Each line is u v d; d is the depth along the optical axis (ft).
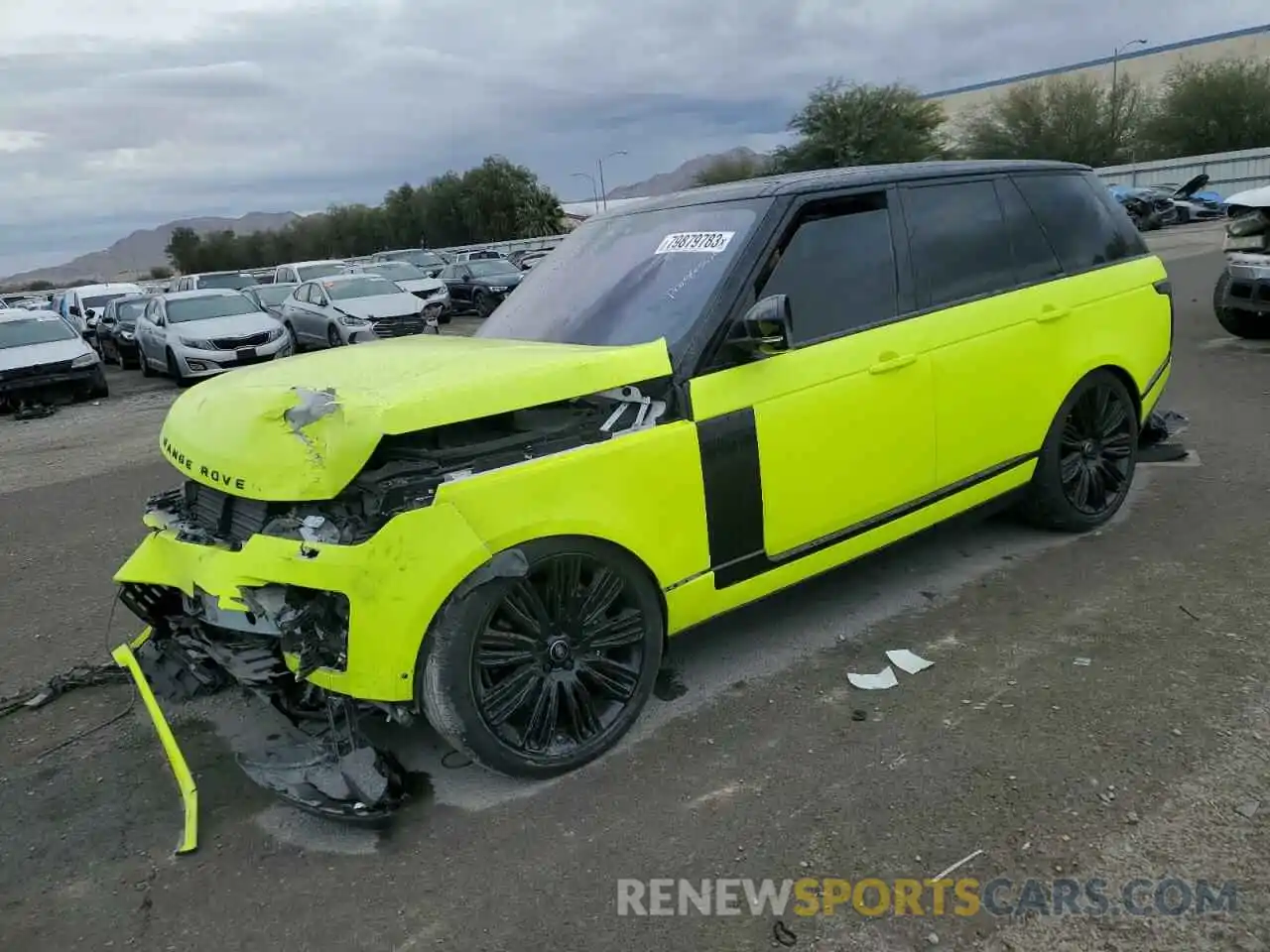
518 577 9.77
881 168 13.83
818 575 12.62
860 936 8.05
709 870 9.00
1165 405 24.57
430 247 247.50
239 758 10.40
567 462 10.12
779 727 11.30
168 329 54.85
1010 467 14.66
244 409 10.41
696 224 13.03
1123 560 15.06
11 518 24.50
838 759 10.56
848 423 12.36
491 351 11.46
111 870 9.81
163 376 62.08
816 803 9.81
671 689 12.37
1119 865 8.59
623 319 12.32
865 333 12.67
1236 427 21.97
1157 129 180.75
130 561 11.75
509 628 10.19
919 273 13.51
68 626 16.57
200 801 10.85
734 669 12.76
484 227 238.07
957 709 11.33
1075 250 15.75
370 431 9.07
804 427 11.93
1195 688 11.25
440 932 8.54
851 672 12.41
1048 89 200.03
